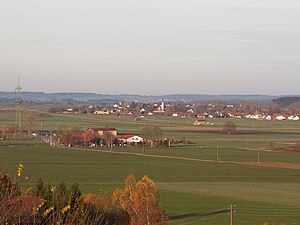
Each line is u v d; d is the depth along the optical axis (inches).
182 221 1884.8
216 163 4099.4
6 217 348.8
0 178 373.7
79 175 3238.2
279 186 2935.5
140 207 1397.6
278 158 4510.3
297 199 2479.1
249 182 3085.6
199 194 2571.4
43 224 366.3
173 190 2696.9
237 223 1854.1
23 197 376.2
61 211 372.8
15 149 4835.1
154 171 3550.7
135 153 4820.4
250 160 4340.6
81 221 391.2
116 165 3853.3
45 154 4485.7
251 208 2190.0
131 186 1443.2
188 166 3878.0
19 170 385.7
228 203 2305.6
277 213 2080.5
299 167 3892.7
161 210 1428.4
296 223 1870.1
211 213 2054.6
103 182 2913.4
